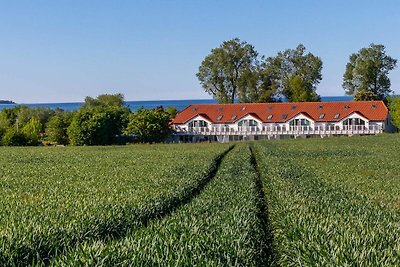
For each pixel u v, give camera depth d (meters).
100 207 17.77
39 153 59.31
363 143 70.38
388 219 16.75
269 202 21.92
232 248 12.58
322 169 35.62
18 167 39.47
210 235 13.50
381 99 131.25
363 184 27.34
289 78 134.12
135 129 95.31
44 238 13.06
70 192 23.23
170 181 26.94
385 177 31.06
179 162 41.00
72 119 100.19
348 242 12.63
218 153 51.06
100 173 33.22
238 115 106.38
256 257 13.73
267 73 132.25
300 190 23.81
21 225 14.14
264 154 50.72
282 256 13.68
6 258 11.76
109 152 59.84
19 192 23.83
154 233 13.62
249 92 128.75
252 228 15.80
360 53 134.62
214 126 105.31
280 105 107.81
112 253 11.47
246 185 25.52
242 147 63.97
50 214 16.28
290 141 81.25
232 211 17.39
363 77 132.25
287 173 31.78
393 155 49.66
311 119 101.38
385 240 13.26
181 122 105.81
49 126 101.69
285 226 15.20
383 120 99.25
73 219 15.25
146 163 41.25
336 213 17.38
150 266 10.98
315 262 11.53
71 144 95.38
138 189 23.64
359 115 99.44
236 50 125.75
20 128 107.69
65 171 35.31
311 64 135.12
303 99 129.12
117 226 15.74
